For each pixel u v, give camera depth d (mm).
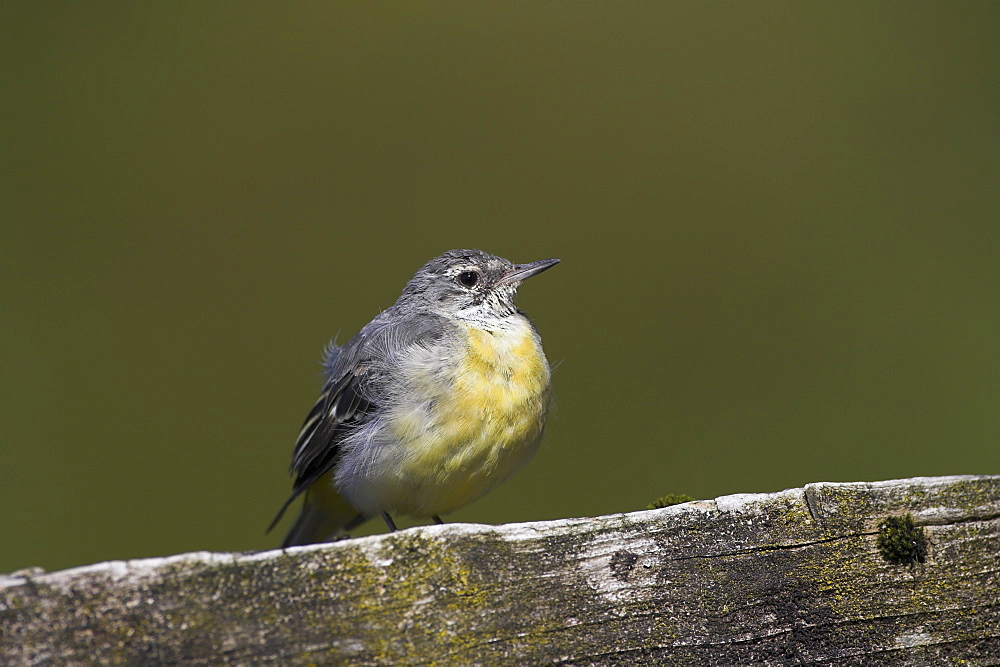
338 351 3484
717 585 3371
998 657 3371
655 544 3371
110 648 3094
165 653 3129
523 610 3367
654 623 3369
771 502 3375
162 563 3211
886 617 3371
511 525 3371
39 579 3098
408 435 3436
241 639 3209
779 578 3371
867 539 3373
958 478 3377
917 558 3373
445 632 3363
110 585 3148
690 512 3373
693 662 3369
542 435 3447
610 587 3369
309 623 3279
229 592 3242
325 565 3357
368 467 3441
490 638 3365
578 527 3371
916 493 3375
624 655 3367
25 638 3037
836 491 3375
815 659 3369
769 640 3371
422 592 3365
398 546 3365
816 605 3371
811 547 3373
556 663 3365
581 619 3367
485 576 3367
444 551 3367
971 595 3373
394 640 3336
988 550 3373
